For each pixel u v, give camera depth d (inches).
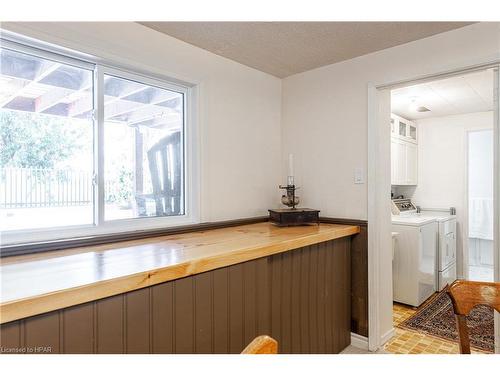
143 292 47.2
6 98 60.2
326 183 105.3
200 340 54.9
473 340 99.5
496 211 75.8
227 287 59.7
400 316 120.0
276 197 114.7
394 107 152.9
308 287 82.6
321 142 106.4
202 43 86.9
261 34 82.4
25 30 58.8
